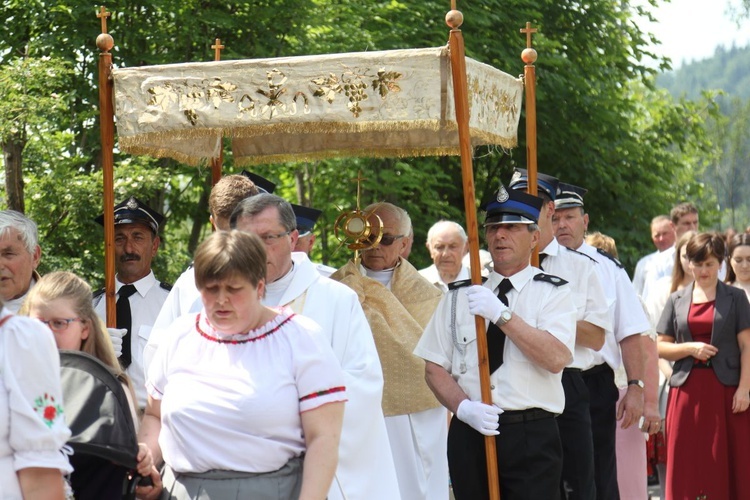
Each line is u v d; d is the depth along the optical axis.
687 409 9.34
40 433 3.96
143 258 7.07
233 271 4.29
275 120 6.14
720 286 9.42
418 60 5.91
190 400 4.46
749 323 9.27
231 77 6.21
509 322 5.99
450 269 9.31
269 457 4.41
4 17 12.49
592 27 20.61
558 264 7.12
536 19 18.36
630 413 7.58
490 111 6.57
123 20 12.92
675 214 12.91
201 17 12.83
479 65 6.28
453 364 6.28
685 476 9.32
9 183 10.62
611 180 20.44
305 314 5.55
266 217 5.48
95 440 4.34
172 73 6.30
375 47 15.12
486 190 19.66
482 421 5.98
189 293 5.82
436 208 17.45
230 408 4.39
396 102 5.95
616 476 7.77
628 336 7.68
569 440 6.96
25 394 3.97
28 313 4.62
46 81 10.18
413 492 7.17
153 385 4.75
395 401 7.13
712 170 56.19
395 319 7.21
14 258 5.93
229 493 4.38
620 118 20.94
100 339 4.76
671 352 9.45
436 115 5.90
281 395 4.41
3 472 3.96
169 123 6.31
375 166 16.95
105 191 6.44
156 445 4.75
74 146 12.57
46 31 12.47
